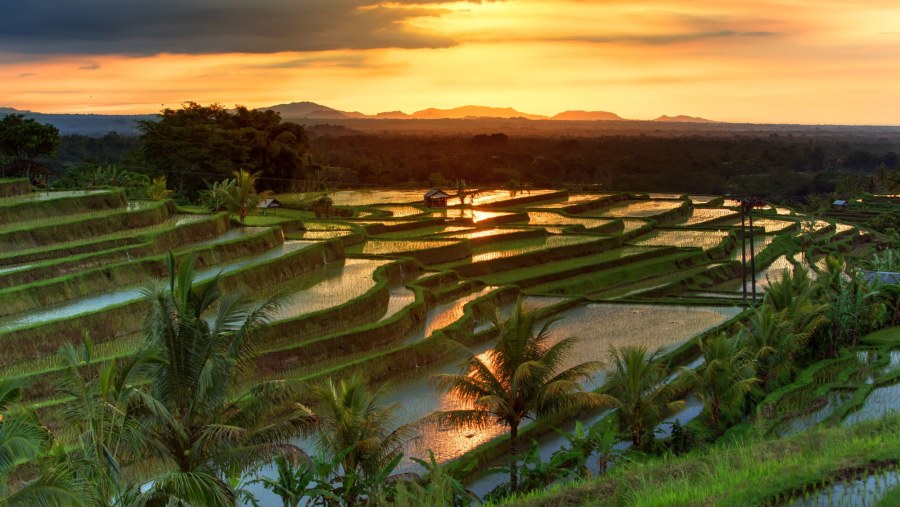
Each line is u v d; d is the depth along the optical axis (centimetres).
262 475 2717
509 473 2856
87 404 1852
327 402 2355
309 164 13538
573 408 2773
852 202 14175
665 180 18350
